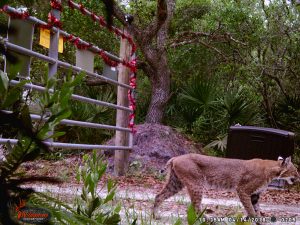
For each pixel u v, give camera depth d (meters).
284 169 6.36
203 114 14.94
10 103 0.74
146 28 14.52
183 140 13.78
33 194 0.77
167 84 14.95
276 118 16.36
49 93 0.82
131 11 16.91
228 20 16.39
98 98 14.00
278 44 16.73
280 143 10.86
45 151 0.75
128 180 9.76
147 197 7.21
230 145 11.25
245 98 15.05
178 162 6.20
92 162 1.59
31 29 4.19
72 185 6.45
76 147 7.82
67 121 7.45
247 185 6.27
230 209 6.59
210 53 17.66
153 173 10.99
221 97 15.35
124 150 10.26
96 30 14.45
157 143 12.35
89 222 0.85
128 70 10.24
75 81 0.83
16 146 0.73
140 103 16.16
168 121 15.62
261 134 10.97
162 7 13.64
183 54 16.95
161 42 14.88
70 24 13.59
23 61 0.77
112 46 15.39
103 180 9.09
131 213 5.11
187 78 17.38
